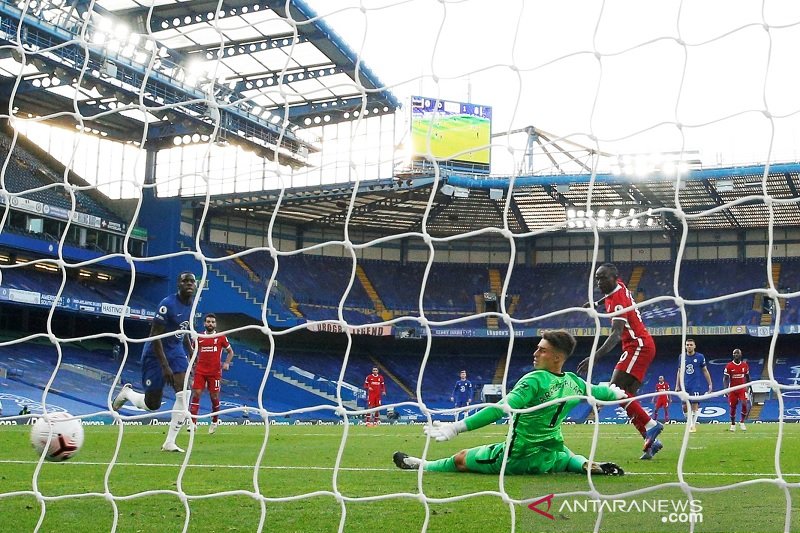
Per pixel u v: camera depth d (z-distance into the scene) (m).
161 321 8.52
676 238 42.88
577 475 5.58
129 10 27.77
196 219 39.50
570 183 33.88
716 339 40.41
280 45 30.58
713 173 32.31
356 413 3.68
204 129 33.28
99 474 6.22
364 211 39.94
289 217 41.66
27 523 3.84
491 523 3.80
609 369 38.88
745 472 6.50
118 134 36.66
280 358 39.25
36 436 5.20
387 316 41.59
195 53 31.22
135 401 8.95
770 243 3.49
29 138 36.78
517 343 42.72
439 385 40.47
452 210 39.69
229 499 4.63
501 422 21.72
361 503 4.43
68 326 36.41
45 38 25.88
